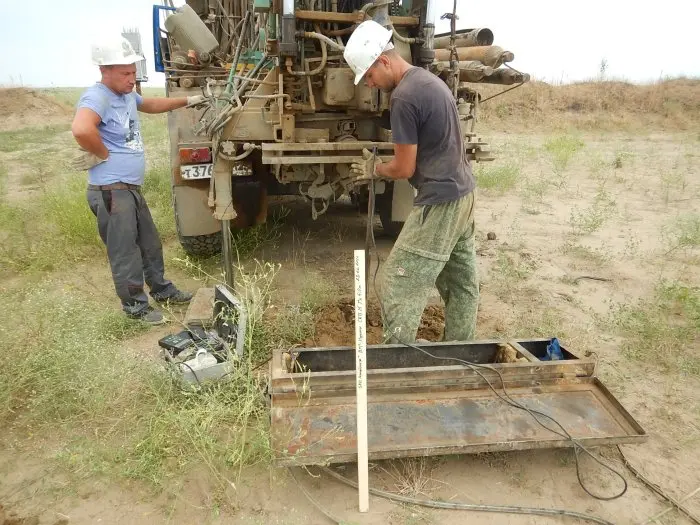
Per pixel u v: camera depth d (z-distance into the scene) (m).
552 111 19.66
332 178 3.91
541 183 8.56
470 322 3.23
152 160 10.10
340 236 5.62
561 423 2.47
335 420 2.44
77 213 5.39
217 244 4.83
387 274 2.94
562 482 2.45
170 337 3.13
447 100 2.65
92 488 2.36
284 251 5.26
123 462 2.47
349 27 3.61
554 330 3.75
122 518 2.21
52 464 2.48
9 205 6.55
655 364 3.40
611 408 2.58
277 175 3.85
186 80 4.78
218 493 2.33
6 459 2.50
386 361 2.90
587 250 5.42
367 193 5.00
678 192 8.14
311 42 3.68
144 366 2.95
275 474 2.42
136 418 2.73
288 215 6.38
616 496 2.36
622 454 2.62
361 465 2.18
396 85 2.75
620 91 20.55
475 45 3.96
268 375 2.95
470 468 2.52
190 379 2.81
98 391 2.74
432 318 3.96
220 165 3.67
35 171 9.49
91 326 3.20
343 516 2.23
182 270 4.80
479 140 4.12
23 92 23.09
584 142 15.16
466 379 2.65
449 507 2.28
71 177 7.82
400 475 2.46
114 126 3.46
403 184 4.71
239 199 4.76
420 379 2.62
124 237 3.62
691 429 2.82
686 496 2.38
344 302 4.17
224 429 2.68
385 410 2.50
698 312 3.83
